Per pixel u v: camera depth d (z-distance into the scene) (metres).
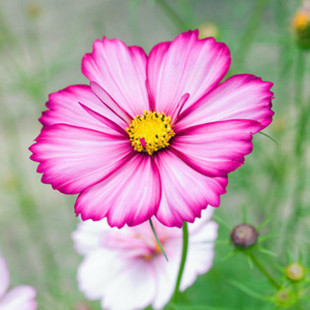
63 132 0.26
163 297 0.29
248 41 0.43
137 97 0.27
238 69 0.43
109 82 0.27
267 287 0.36
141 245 0.30
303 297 0.31
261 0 0.43
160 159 0.26
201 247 0.30
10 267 0.58
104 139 0.26
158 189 0.25
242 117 0.25
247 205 0.48
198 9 0.53
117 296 0.30
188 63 0.26
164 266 0.30
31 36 0.68
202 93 0.26
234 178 0.47
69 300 0.43
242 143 0.24
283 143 0.46
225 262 0.42
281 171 0.46
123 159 0.26
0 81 0.56
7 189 0.60
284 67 0.44
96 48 0.27
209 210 0.30
